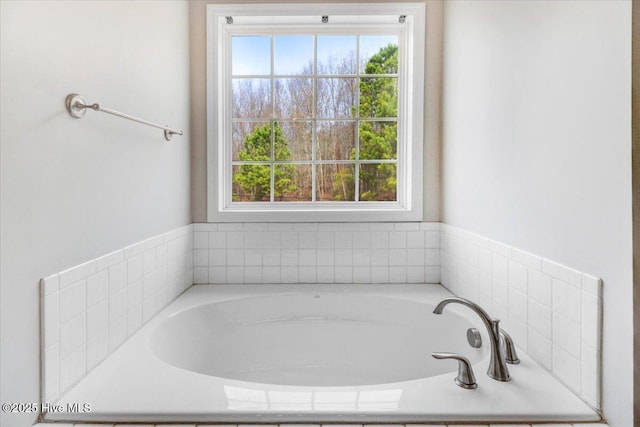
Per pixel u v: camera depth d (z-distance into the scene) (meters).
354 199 2.23
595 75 0.95
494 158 1.48
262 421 0.95
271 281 2.11
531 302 1.23
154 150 1.60
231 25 2.14
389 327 1.88
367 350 1.89
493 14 1.48
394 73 2.21
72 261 1.06
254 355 1.87
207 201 2.09
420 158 2.10
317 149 2.22
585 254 0.99
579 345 1.01
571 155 1.04
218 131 2.10
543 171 1.17
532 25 1.21
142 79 1.48
